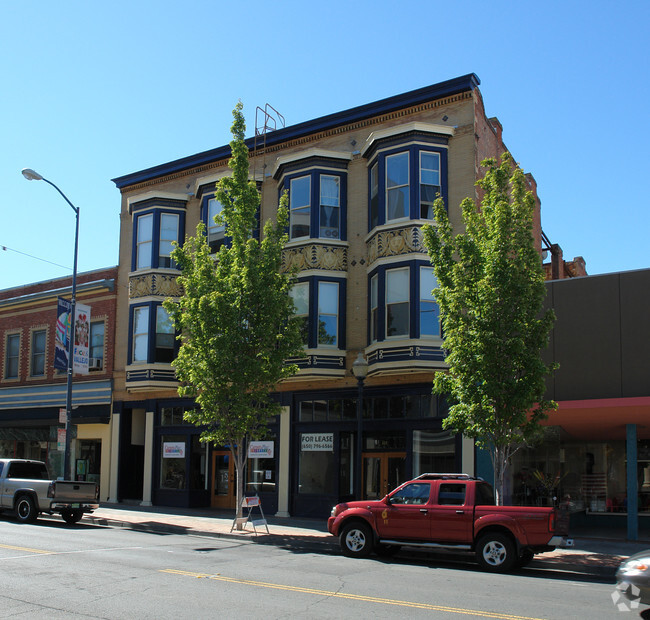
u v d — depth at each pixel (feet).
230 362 58.85
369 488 69.77
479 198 68.03
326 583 35.14
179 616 26.86
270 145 82.99
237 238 63.00
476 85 70.08
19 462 68.18
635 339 55.06
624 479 73.72
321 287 72.95
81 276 99.55
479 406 48.57
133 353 86.89
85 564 39.24
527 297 48.96
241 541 55.62
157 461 85.97
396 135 69.41
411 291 65.57
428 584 35.68
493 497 45.21
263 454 75.92
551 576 40.70
